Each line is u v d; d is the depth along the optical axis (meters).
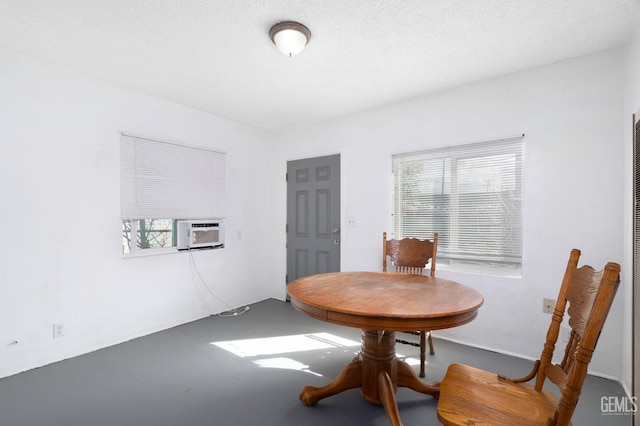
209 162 3.49
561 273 2.29
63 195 2.40
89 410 1.75
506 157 2.53
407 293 1.64
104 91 2.64
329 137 3.68
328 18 1.80
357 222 3.42
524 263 2.43
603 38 2.00
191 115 3.31
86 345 2.51
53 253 2.35
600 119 2.16
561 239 2.29
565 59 2.27
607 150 2.13
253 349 2.57
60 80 2.39
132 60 2.29
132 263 2.83
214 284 3.55
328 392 1.82
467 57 2.26
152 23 1.85
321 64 2.37
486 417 1.06
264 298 4.18
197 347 2.62
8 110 2.15
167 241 3.25
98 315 2.59
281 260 4.18
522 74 2.45
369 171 3.33
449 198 2.81
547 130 2.35
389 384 1.67
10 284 2.15
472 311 1.40
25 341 2.21
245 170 3.92
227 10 1.73
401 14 1.77
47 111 2.32
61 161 2.39
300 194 3.98
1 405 1.79
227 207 3.70
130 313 2.80
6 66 2.14
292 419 1.69
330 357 2.43
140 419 1.68
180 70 2.46
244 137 3.91
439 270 2.82
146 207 2.92
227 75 2.55
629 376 1.91
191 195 3.30
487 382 1.29
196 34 1.97
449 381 1.29
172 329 3.04
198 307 3.38
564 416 0.93
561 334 2.28
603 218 2.14
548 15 1.78
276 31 1.87
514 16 1.79
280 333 2.93
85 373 2.17
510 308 2.48
